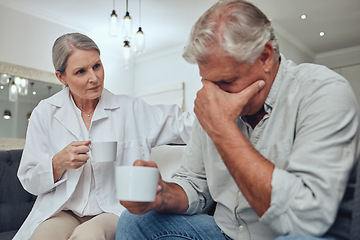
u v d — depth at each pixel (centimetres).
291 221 66
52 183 134
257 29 79
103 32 558
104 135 150
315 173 66
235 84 83
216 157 100
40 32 480
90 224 119
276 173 68
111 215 131
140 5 468
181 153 154
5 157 176
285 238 62
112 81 647
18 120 440
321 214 63
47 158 138
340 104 73
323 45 607
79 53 138
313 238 61
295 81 87
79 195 141
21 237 134
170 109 167
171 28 547
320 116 74
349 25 526
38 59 473
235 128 76
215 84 84
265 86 85
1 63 433
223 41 78
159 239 97
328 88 78
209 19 81
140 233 97
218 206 102
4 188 170
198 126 111
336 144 69
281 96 88
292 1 459
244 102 79
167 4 464
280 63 91
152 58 670
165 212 98
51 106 152
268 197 67
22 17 462
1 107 427
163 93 639
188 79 609
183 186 104
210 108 80
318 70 85
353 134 71
